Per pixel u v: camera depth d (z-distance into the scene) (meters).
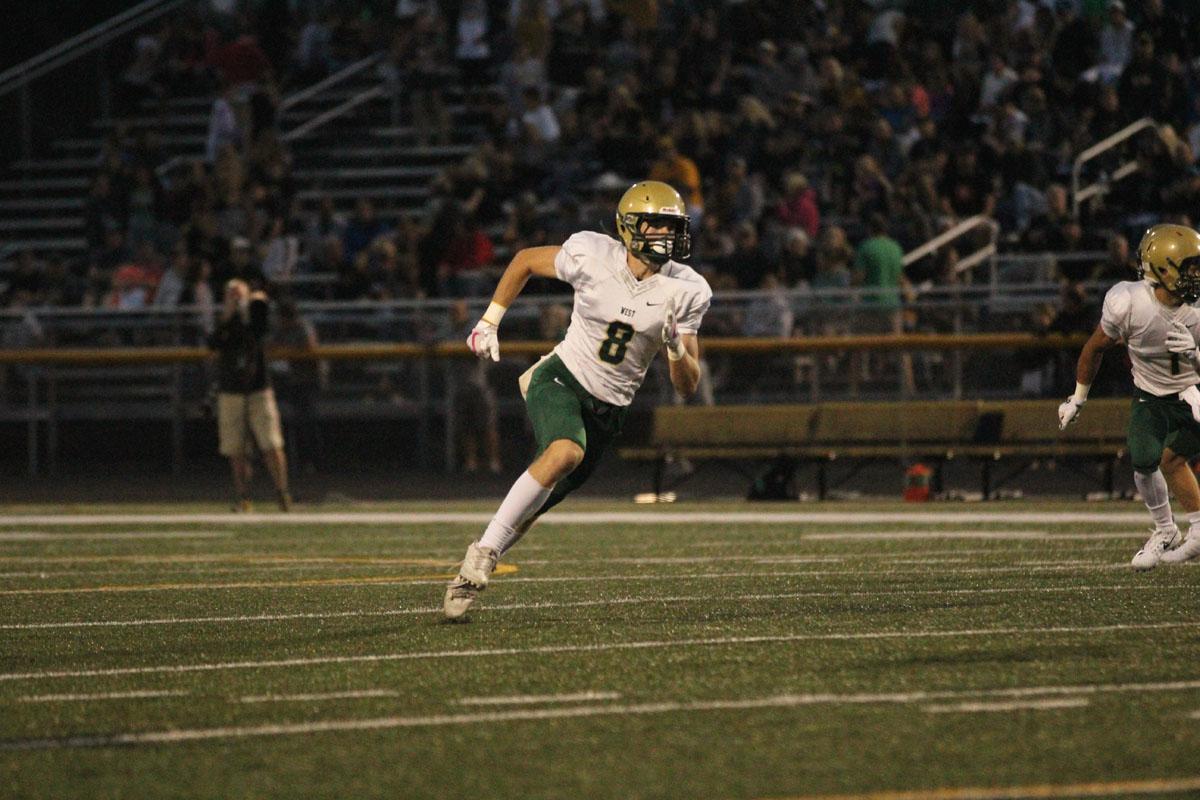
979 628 19.75
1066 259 52.59
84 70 75.44
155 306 57.00
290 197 64.50
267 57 74.12
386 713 15.52
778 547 30.33
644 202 19.92
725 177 60.28
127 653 19.02
